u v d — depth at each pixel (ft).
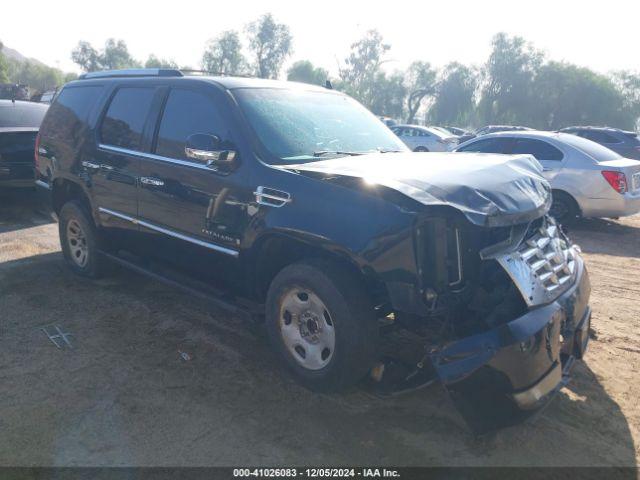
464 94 213.05
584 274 12.26
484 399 9.61
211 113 13.69
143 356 13.60
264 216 11.89
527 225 10.91
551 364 10.04
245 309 13.23
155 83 15.60
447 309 10.26
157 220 14.94
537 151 31.58
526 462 9.90
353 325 10.73
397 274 10.02
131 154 15.60
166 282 15.24
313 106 14.88
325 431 10.71
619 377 12.98
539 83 207.82
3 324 15.25
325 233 10.77
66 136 18.54
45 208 29.99
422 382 10.50
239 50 240.94
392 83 222.69
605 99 200.75
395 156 13.17
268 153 12.51
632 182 29.53
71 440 10.27
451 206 9.55
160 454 9.93
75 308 16.47
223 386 12.26
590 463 9.91
